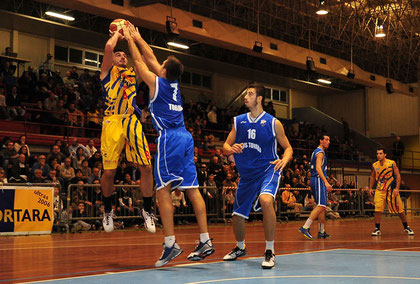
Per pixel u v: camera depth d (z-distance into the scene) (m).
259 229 10.34
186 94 24.42
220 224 12.63
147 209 4.71
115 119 4.56
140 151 4.56
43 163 10.83
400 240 7.12
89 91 17.16
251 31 20.25
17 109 14.45
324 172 7.85
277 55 19.84
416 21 21.58
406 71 27.09
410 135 28.55
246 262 4.36
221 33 17.77
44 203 9.27
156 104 4.13
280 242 6.80
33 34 19.25
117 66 4.59
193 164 4.24
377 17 20.84
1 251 5.62
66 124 14.49
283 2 19.11
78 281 3.29
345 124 26.77
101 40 20.38
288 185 14.79
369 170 23.98
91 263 4.38
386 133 29.38
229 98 26.55
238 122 4.49
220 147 19.95
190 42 21.78
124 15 14.93
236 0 18.30
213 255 5.02
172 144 4.09
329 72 22.66
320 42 23.56
